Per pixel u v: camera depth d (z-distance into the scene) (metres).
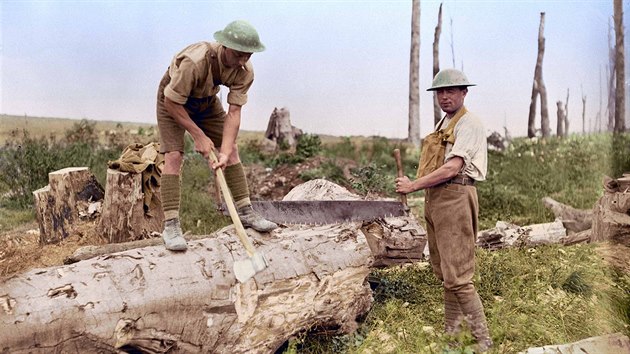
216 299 3.74
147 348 3.55
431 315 4.86
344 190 6.08
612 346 3.01
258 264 3.74
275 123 16.19
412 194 11.48
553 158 11.52
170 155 4.06
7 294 3.18
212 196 10.26
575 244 6.63
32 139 11.32
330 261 4.36
